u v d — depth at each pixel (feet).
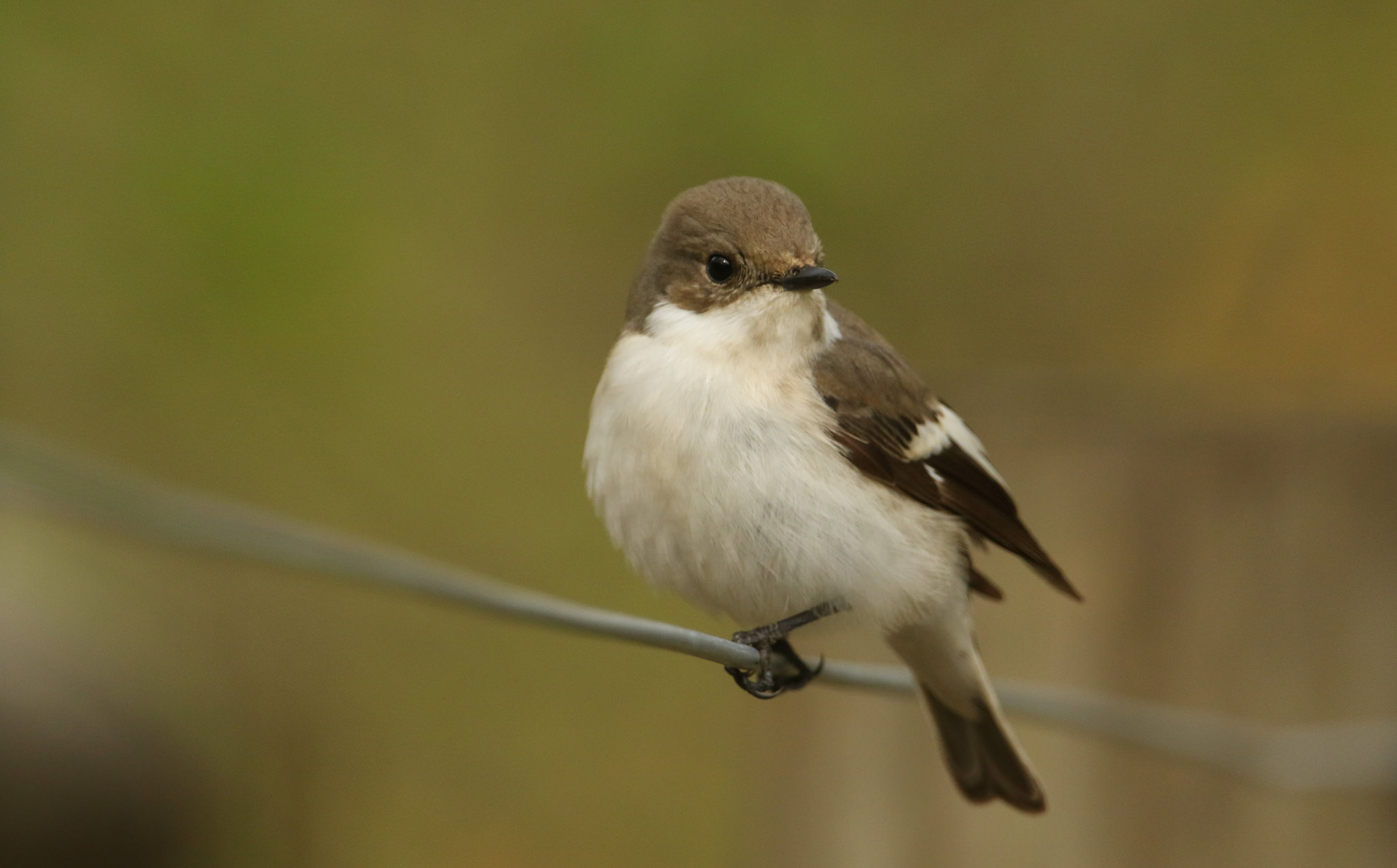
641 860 39.86
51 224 40.98
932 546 25.55
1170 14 44.93
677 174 44.27
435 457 42.34
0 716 24.20
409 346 42.68
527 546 42.34
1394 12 44.27
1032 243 44.88
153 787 26.53
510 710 40.29
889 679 25.75
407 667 39.73
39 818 23.99
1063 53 44.83
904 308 44.68
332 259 42.27
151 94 41.93
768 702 31.91
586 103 44.21
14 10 41.29
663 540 24.49
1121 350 45.14
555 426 43.04
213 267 41.45
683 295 25.16
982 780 27.45
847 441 24.80
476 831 39.52
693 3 44.09
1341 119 44.62
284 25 42.96
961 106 44.62
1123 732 25.68
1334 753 26.40
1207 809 27.61
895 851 29.43
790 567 24.16
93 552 32.12
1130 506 27.94
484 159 43.96
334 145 43.24
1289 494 27.25
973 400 29.55
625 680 41.24
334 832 38.81
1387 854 26.78
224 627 37.73
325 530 41.16
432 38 43.88
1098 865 28.04
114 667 27.30
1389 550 26.94
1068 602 28.19
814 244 25.22
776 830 31.24
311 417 41.60
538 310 43.93
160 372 41.01
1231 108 45.01
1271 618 27.20
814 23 44.14
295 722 38.73
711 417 24.06
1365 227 44.37
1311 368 43.42
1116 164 45.06
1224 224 45.06
